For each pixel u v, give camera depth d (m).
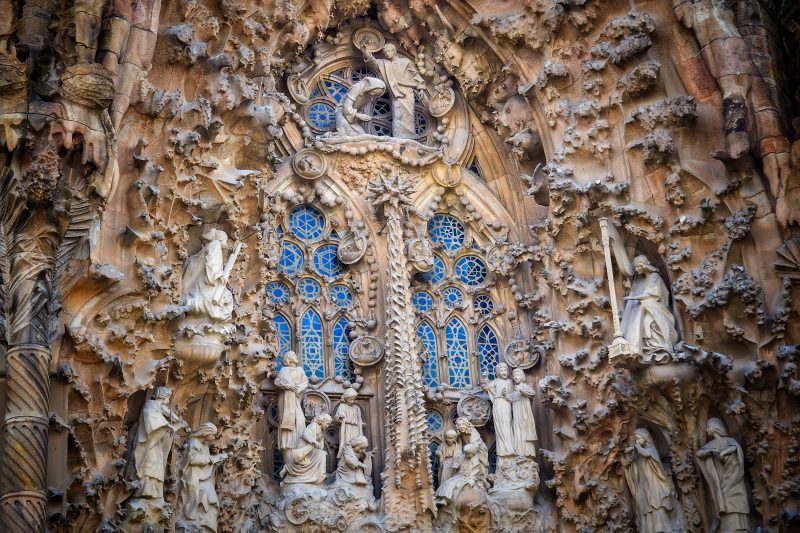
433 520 16.34
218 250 15.40
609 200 16.75
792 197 16.17
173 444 14.62
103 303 13.87
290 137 18.05
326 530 15.81
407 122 18.72
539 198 17.64
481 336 18.17
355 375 17.30
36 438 12.63
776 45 17.20
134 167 14.48
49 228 13.31
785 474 15.85
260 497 15.91
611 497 16.52
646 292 16.48
